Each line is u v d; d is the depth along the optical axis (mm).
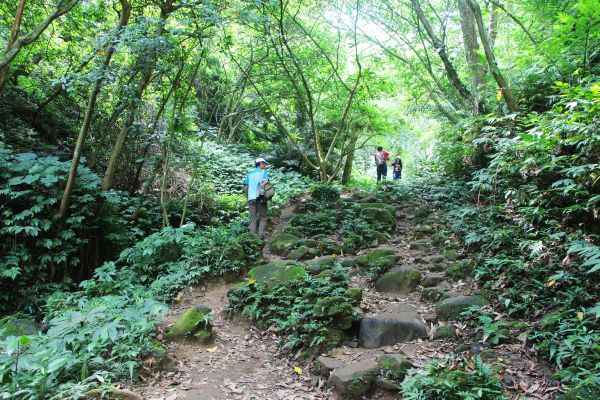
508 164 5684
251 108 15070
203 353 4066
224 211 9734
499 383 3002
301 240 7078
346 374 3361
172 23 7715
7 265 5645
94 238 6805
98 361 3379
